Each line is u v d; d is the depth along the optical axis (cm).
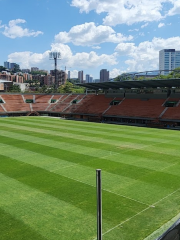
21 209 1319
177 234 696
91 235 1078
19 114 7831
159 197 1465
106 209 1314
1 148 2750
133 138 3378
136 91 6938
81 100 8031
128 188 1598
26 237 1064
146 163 2150
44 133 3816
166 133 3872
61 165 2097
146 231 1108
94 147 2781
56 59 11156
